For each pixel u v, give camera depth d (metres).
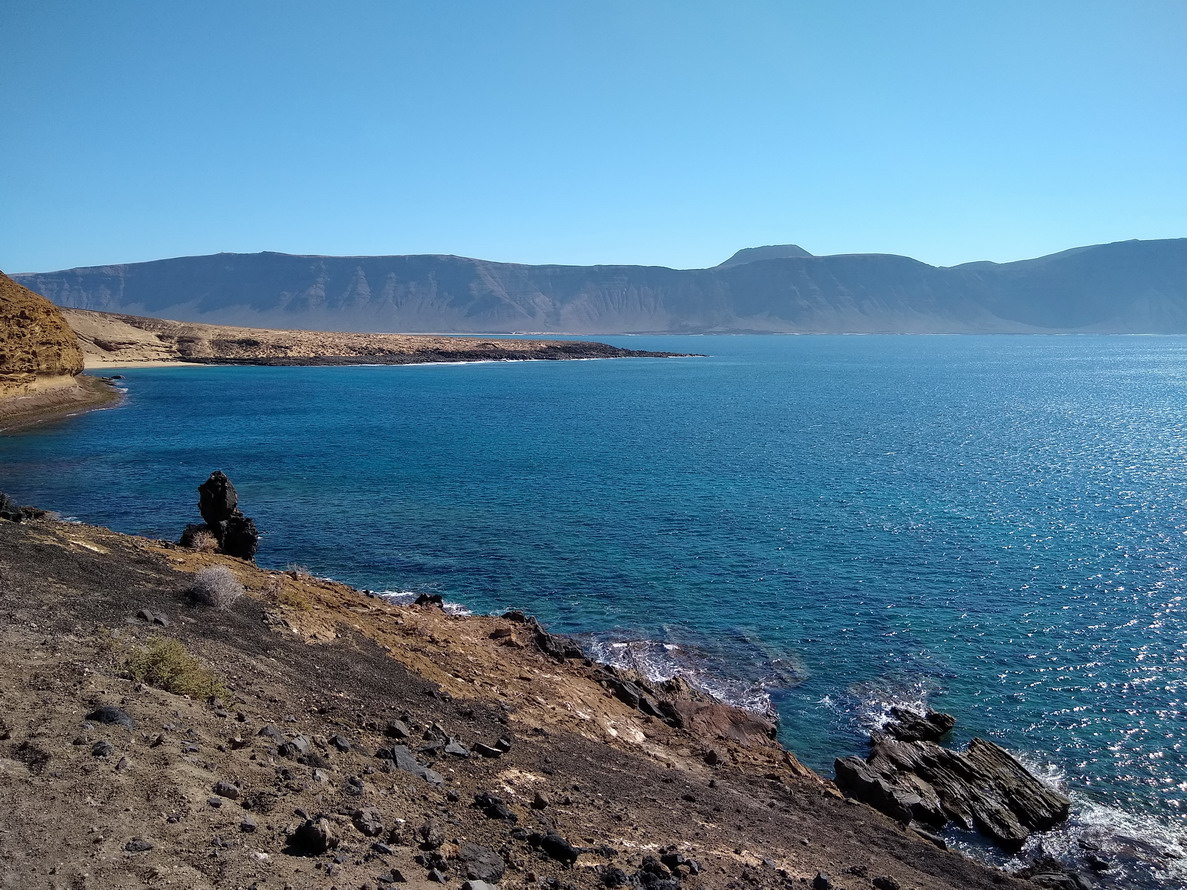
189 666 11.36
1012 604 32.34
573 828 10.88
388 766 10.78
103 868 6.39
